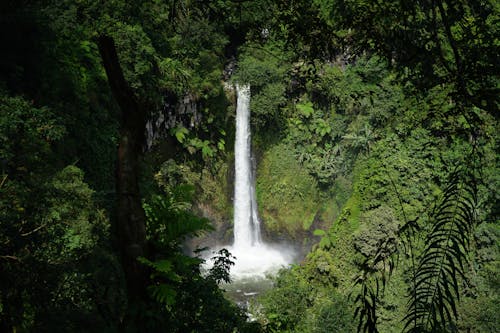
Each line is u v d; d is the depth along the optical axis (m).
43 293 8.30
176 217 3.79
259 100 40.00
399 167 32.38
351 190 41.28
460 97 3.59
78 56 26.91
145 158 36.34
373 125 37.41
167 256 3.55
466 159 2.13
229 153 42.62
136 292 3.28
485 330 22.88
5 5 19.44
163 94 34.97
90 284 9.80
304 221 42.72
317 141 42.91
